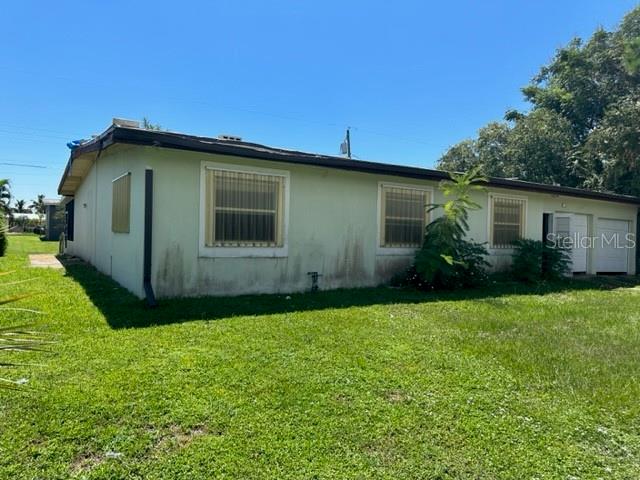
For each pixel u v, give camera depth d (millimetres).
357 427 3086
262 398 3457
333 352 4629
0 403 3184
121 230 8484
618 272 15539
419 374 4113
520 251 11758
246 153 7285
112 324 5434
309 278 8719
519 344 5211
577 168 19859
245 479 2473
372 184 9602
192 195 7355
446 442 2959
